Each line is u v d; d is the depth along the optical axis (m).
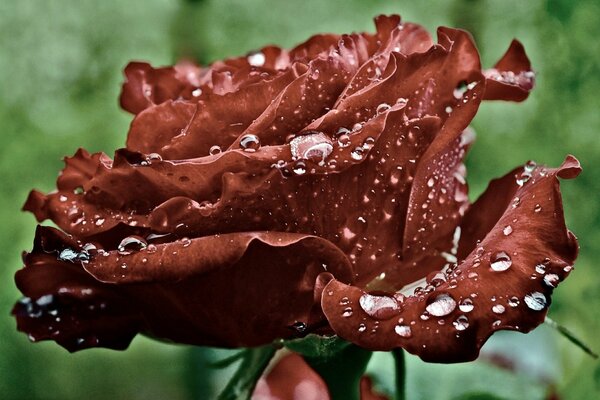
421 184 0.34
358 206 0.34
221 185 0.34
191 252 0.33
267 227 0.33
